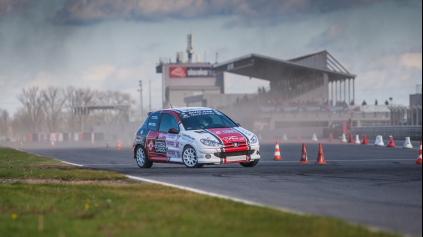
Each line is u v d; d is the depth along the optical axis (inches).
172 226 393.4
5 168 1032.2
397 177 797.9
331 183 722.2
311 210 497.0
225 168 994.1
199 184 724.7
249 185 706.8
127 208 483.5
